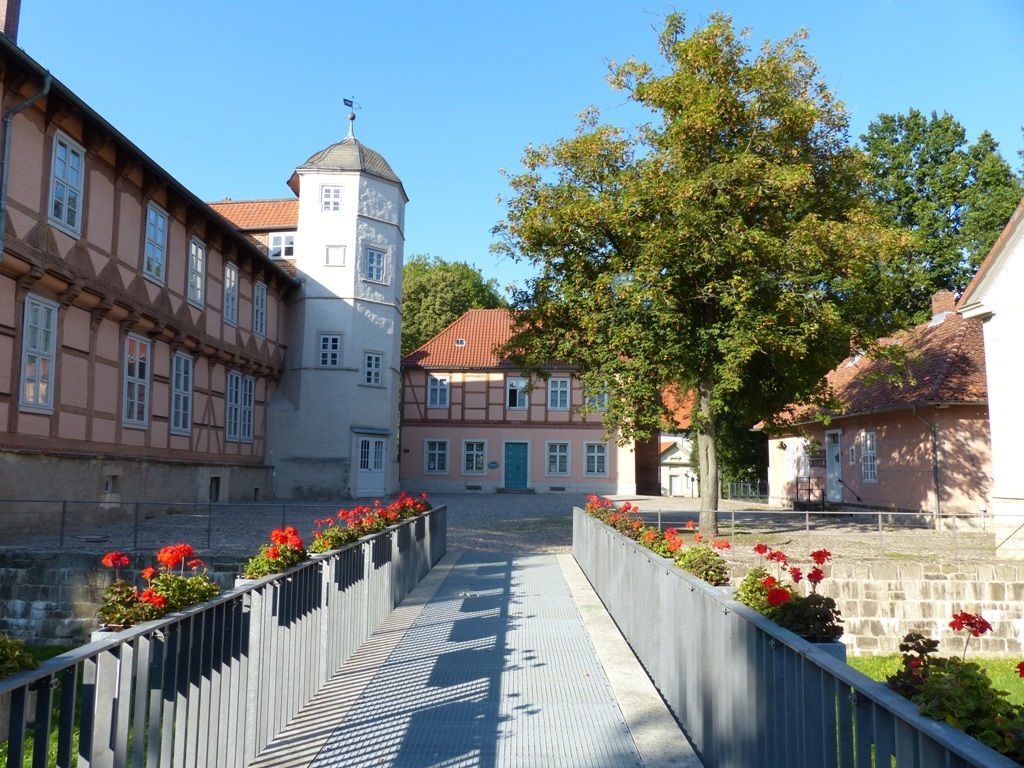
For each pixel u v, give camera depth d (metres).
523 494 39.12
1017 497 14.71
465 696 6.39
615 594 9.45
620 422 16.92
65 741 2.95
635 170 16.38
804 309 15.08
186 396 23.16
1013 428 15.05
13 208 14.85
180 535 16.06
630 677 6.97
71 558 12.87
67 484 16.73
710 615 4.85
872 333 17.28
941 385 21.09
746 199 14.77
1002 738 2.15
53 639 12.75
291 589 5.70
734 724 4.26
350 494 30.47
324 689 6.54
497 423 40.38
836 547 15.01
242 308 26.94
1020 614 12.41
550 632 8.84
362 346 31.33
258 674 4.91
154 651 3.59
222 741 4.37
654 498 37.72
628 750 5.23
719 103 15.24
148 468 20.27
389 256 32.53
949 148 36.69
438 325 55.22
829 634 3.52
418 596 11.28
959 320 24.00
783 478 34.25
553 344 17.80
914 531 17.34
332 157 31.86
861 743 2.75
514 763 4.98
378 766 4.88
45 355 16.33
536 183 17.11
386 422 32.06
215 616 4.25
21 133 15.12
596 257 16.94
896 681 2.61
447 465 40.31
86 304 17.81
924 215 35.56
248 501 27.56
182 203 21.98
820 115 15.66
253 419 28.73
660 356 15.57
